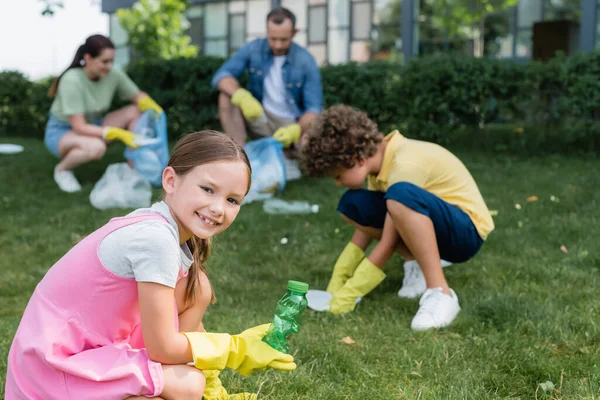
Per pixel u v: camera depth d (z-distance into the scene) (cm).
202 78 868
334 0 1385
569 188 546
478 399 218
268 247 425
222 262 392
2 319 299
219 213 170
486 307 293
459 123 749
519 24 1259
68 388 165
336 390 226
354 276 310
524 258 379
